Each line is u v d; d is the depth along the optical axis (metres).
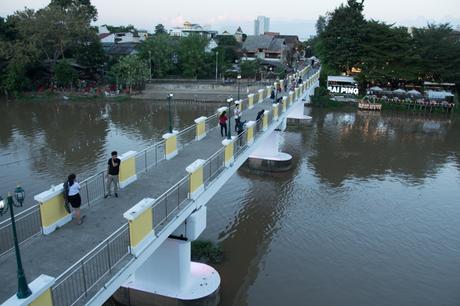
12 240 12.03
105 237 12.02
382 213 26.09
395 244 22.38
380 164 36.00
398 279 19.31
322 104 63.31
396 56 64.50
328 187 30.22
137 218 11.26
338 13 68.00
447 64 65.44
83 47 70.12
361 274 19.64
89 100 65.12
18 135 42.47
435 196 29.09
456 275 19.75
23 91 67.25
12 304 8.01
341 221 24.86
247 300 17.70
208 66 77.44
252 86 70.81
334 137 45.12
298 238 22.78
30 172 30.89
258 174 32.66
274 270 19.83
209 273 17.69
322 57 70.19
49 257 10.98
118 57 75.75
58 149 37.38
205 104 64.50
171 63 77.25
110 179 14.44
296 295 18.06
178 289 16.30
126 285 16.47
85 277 10.19
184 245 16.03
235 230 23.59
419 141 44.59
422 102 61.31
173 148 19.64
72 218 13.06
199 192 15.35
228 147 18.38
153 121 50.44
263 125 24.05
